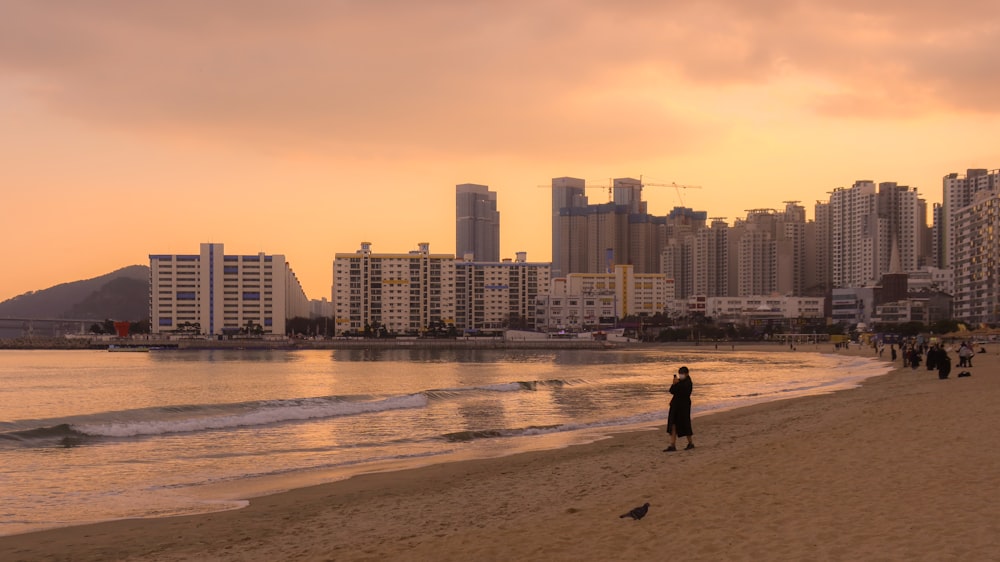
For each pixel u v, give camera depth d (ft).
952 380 192.44
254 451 109.40
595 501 60.49
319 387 298.76
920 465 64.03
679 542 45.01
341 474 86.53
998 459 64.18
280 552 49.98
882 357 487.20
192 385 320.50
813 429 101.30
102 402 237.04
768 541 43.68
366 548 49.34
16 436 121.19
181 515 64.90
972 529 42.70
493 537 49.73
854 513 48.60
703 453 86.79
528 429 130.00
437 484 77.51
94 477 87.35
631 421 142.72
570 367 469.16
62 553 51.85
